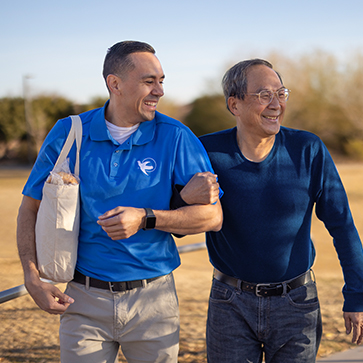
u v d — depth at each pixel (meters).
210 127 40.19
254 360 2.01
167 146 1.85
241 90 1.91
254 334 1.99
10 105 46.41
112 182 1.79
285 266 1.93
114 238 1.67
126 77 1.76
